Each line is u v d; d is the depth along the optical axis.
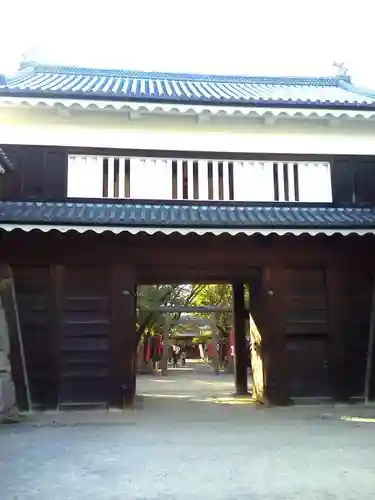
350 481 4.85
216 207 10.41
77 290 9.95
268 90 14.44
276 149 10.92
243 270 10.55
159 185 10.56
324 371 10.32
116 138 10.58
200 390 15.89
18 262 9.81
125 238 9.94
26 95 9.61
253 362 11.89
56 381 9.62
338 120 10.80
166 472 5.19
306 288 10.48
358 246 10.58
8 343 9.57
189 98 10.00
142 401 12.08
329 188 10.96
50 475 5.08
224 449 6.29
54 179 10.32
